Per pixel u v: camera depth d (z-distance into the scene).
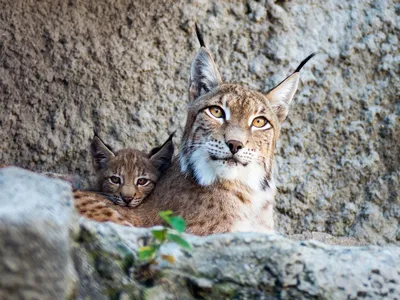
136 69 12.63
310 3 13.03
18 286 6.27
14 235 6.26
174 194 10.68
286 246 7.54
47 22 12.66
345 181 12.78
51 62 12.59
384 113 12.90
